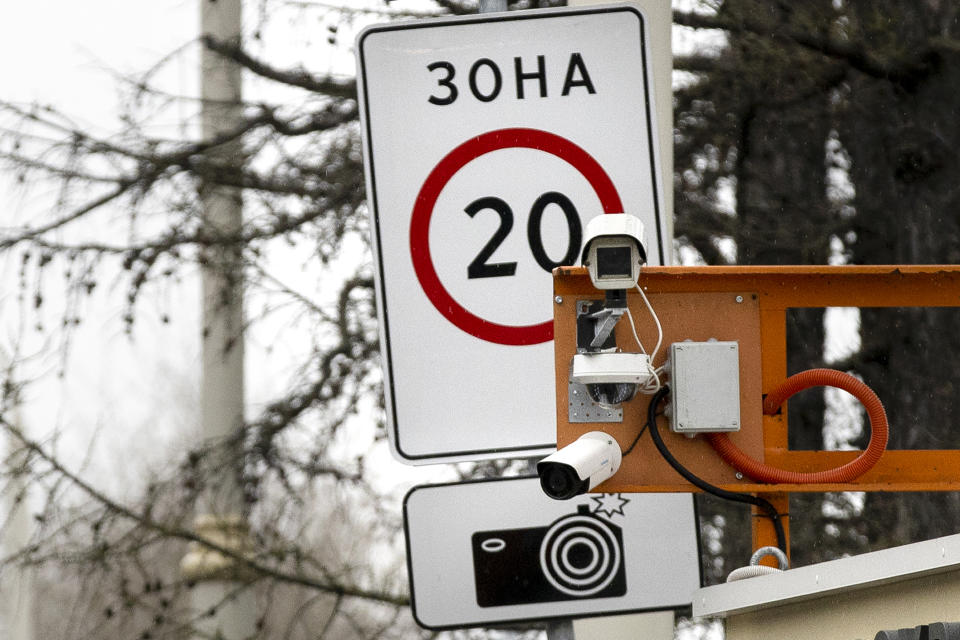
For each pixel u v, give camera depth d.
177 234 27.66
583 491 10.77
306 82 28.31
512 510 12.36
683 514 12.42
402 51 12.85
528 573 12.31
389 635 27.05
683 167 30.09
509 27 12.87
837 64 28.31
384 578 26.84
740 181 30.23
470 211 12.66
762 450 11.70
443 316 12.51
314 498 27.81
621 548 12.34
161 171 27.67
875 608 9.07
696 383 11.43
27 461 25.66
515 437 12.32
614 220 10.53
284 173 28.53
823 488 11.59
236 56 28.08
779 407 11.83
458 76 12.83
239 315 27.78
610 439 11.40
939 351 28.94
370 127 12.77
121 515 26.14
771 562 12.10
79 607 26.22
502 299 12.53
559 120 12.78
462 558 12.33
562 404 11.56
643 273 11.70
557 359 11.57
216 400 28.14
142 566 26.06
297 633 28.28
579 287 11.56
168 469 27.36
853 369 30.48
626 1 12.90
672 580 12.34
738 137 29.52
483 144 12.74
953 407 28.67
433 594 12.30
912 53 27.56
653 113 12.82
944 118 28.31
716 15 27.80
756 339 11.77
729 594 10.73
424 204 12.67
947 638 7.65
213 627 26.28
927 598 8.49
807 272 11.71
